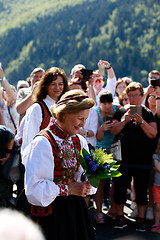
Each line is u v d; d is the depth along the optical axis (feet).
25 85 17.04
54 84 9.21
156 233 12.71
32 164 6.44
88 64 145.89
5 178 9.48
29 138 8.93
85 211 6.99
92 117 13.58
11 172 9.62
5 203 9.38
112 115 13.98
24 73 157.28
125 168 12.86
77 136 7.34
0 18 210.18
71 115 6.56
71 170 6.86
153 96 15.17
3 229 1.48
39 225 6.52
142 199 12.88
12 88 15.44
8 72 161.17
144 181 12.88
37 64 157.48
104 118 13.75
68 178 6.81
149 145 12.87
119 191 12.92
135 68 133.90
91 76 12.91
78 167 7.14
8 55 167.53
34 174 6.35
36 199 6.31
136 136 12.80
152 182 13.14
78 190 6.70
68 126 6.70
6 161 9.59
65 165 6.75
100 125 13.80
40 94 9.30
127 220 14.07
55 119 6.83
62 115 6.60
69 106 6.52
